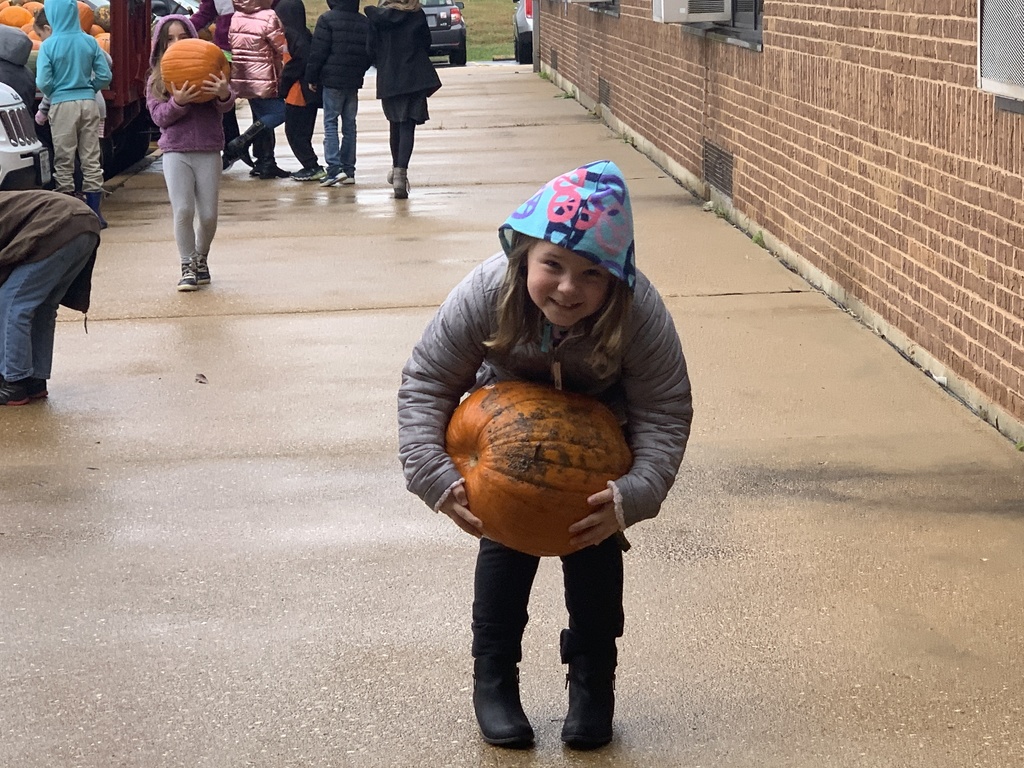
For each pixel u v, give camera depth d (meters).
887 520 4.84
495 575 3.35
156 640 4.09
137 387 6.74
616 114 16.84
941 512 4.90
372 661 3.91
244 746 3.47
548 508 2.95
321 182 13.34
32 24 13.43
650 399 3.09
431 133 17.17
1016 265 5.49
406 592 4.38
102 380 6.88
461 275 9.03
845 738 3.44
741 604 4.23
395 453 5.73
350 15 12.93
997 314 5.70
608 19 17.33
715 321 7.60
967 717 3.52
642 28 14.68
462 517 3.06
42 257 6.34
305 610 4.27
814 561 4.53
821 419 5.95
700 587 4.36
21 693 3.78
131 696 3.75
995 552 4.55
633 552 4.64
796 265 8.74
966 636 3.97
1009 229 5.54
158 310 8.30
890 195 6.95
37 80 11.10
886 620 4.09
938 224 6.32
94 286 8.99
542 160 14.53
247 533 4.91
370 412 6.27
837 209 7.84
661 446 3.08
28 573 4.60
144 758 3.42
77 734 3.55
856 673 3.77
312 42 12.97
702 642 3.98
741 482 5.26
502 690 3.42
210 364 7.12
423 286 8.75
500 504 2.97
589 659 3.39
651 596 4.30
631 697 3.68
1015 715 3.53
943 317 6.32
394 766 3.36
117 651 4.02
